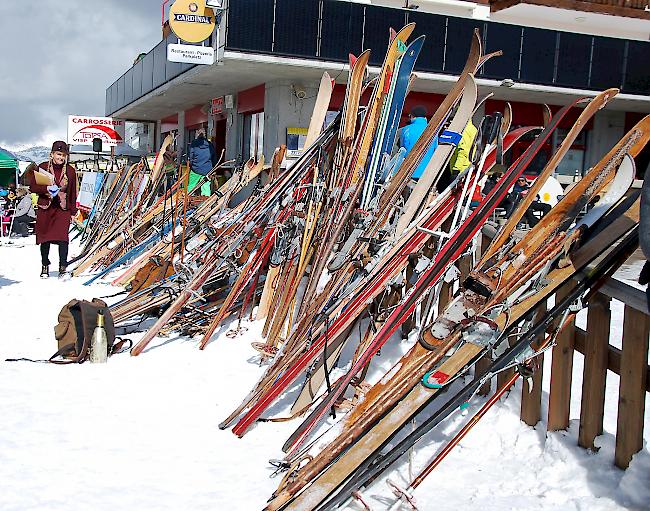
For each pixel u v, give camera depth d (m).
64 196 8.60
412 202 4.45
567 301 2.84
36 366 4.68
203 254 6.22
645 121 3.06
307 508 2.63
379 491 2.95
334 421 3.72
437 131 4.62
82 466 3.17
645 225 2.26
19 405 3.89
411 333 4.70
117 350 5.11
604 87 14.86
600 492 2.77
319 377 3.84
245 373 4.58
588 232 3.00
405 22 13.10
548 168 3.23
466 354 2.84
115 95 25.36
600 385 3.01
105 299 7.25
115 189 13.43
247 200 7.10
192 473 3.14
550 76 14.57
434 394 2.79
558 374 3.20
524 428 3.39
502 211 4.89
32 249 12.29
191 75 14.30
